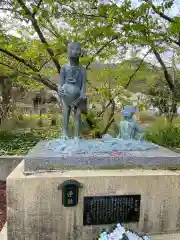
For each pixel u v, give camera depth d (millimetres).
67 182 2510
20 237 2533
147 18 4285
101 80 5875
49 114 8383
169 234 2750
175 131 6684
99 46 5246
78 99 3012
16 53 5816
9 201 2498
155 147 3277
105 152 2883
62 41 4914
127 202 2666
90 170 2709
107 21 4496
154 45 4910
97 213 2625
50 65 6395
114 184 2629
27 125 8484
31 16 4879
